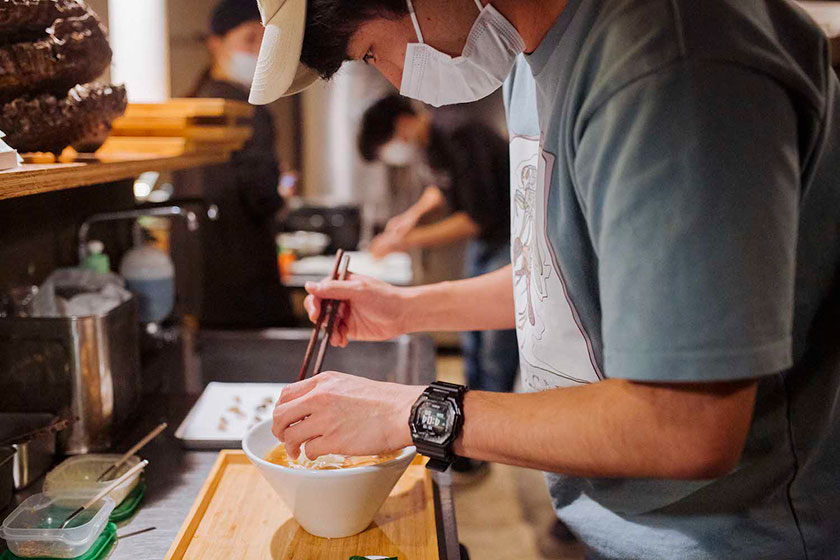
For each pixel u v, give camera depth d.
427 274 4.20
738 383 0.72
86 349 1.29
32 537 0.99
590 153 0.78
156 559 1.01
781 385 0.91
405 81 0.95
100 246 1.68
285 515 1.11
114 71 1.74
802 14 0.83
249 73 2.75
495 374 3.14
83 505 1.06
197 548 1.02
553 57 0.88
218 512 1.11
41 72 1.12
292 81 0.91
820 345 0.90
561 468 0.80
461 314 1.34
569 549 2.56
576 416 0.79
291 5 0.87
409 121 3.09
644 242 0.71
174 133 1.61
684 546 0.96
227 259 2.65
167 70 1.78
